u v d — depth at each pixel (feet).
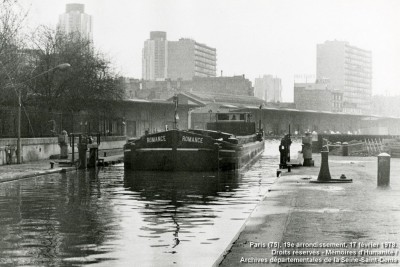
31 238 42.70
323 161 73.46
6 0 136.67
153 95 406.00
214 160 116.67
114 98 208.13
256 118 415.64
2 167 115.34
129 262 35.29
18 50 146.82
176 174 110.22
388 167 65.57
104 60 222.89
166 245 40.42
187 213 56.70
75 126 171.22
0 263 34.83
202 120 368.07
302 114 482.69
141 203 65.00
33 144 135.23
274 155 200.75
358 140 228.02
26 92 150.92
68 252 37.96
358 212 45.42
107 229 46.83
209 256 37.01
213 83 492.54
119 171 116.78
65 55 181.78
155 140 117.19
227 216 54.75
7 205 62.75
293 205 49.78
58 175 106.01
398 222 40.63
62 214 55.57
